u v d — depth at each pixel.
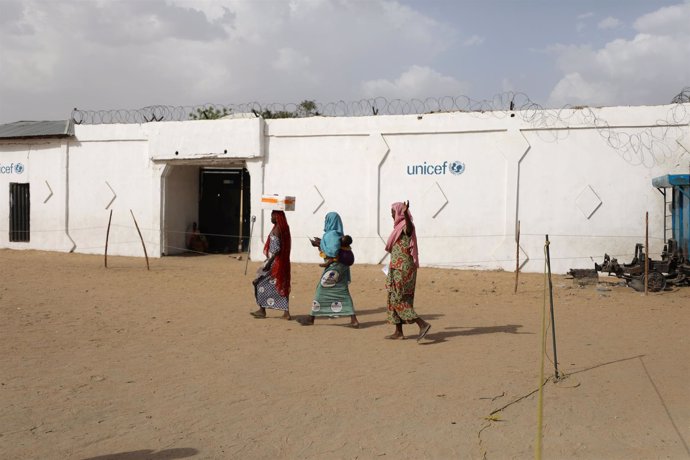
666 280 13.30
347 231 18.36
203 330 9.16
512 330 9.27
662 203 15.85
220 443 4.88
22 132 22.41
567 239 16.50
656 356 7.53
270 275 10.11
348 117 18.28
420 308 11.46
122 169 20.91
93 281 14.24
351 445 4.87
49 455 4.57
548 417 5.45
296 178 18.86
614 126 16.11
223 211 22.45
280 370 6.99
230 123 19.41
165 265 18.31
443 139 17.47
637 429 5.17
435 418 5.45
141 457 4.57
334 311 9.59
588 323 9.82
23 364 7.00
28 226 22.53
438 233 17.53
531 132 16.73
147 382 6.46
